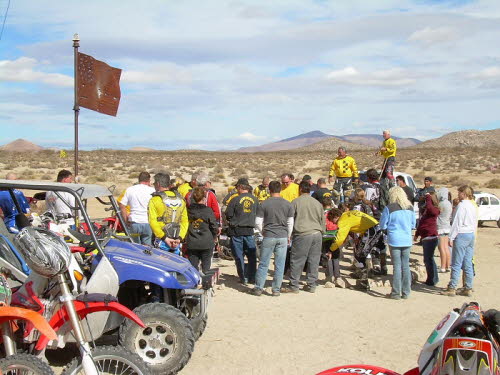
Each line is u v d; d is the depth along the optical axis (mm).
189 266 6531
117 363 4727
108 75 11664
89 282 5551
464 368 3109
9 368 4250
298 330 7910
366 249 10766
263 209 9945
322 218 10266
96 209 24078
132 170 54062
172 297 6582
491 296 10273
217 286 10508
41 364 4254
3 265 5793
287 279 11555
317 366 6512
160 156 99625
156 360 5887
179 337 5871
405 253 9898
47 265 4121
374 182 13586
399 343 7398
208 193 10969
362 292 10484
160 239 8797
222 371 6309
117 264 5953
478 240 18234
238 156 109812
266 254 9906
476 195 21859
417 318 8656
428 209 10922
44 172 48969
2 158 70125
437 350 3430
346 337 7633
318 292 10391
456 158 84250
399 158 88438
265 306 9242
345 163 16250
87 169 54000
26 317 4262
